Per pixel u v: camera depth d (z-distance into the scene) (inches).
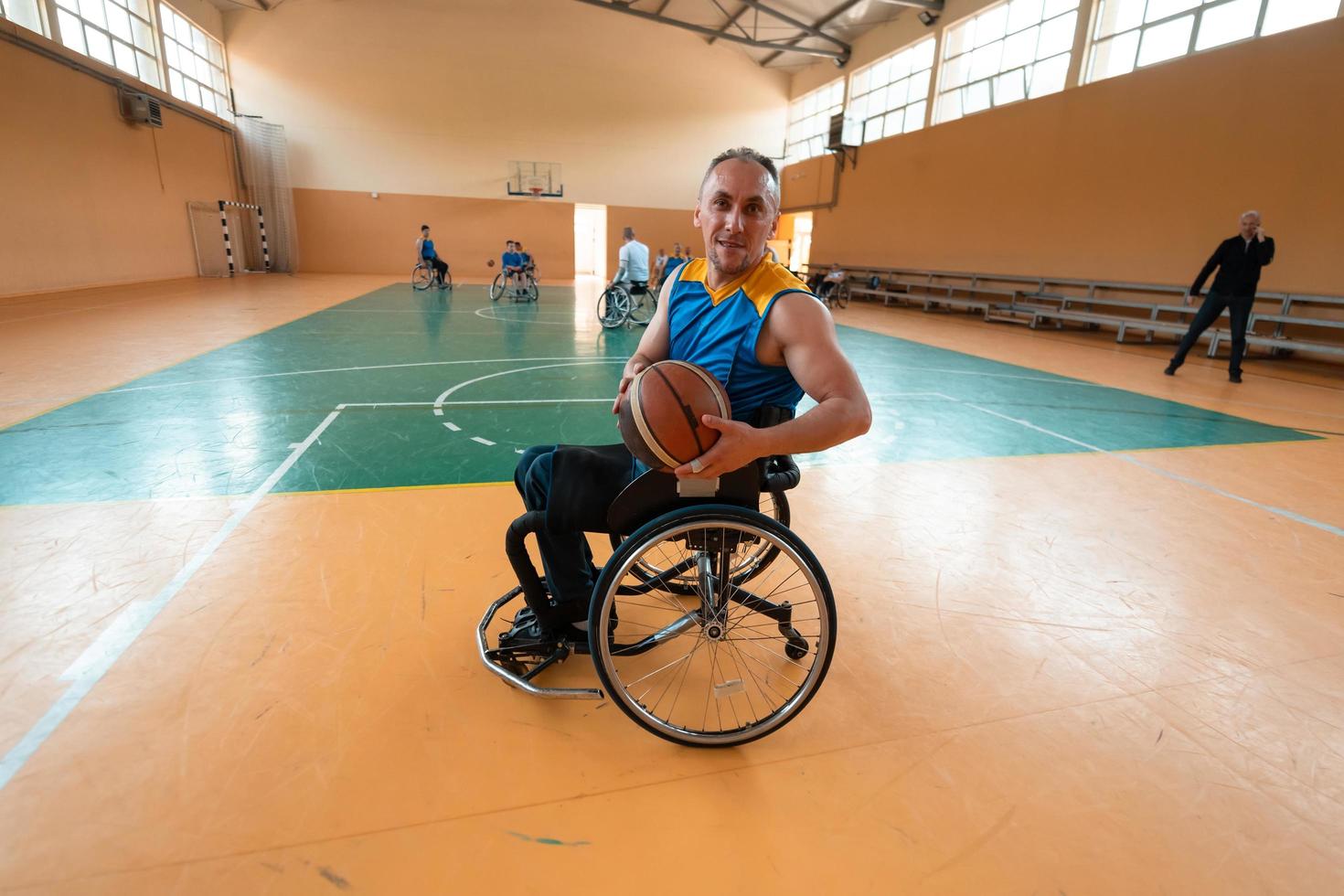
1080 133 457.4
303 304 455.8
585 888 51.9
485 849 54.6
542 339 335.6
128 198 534.9
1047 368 303.4
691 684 76.9
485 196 814.5
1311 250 339.6
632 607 92.6
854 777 64.0
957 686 77.9
